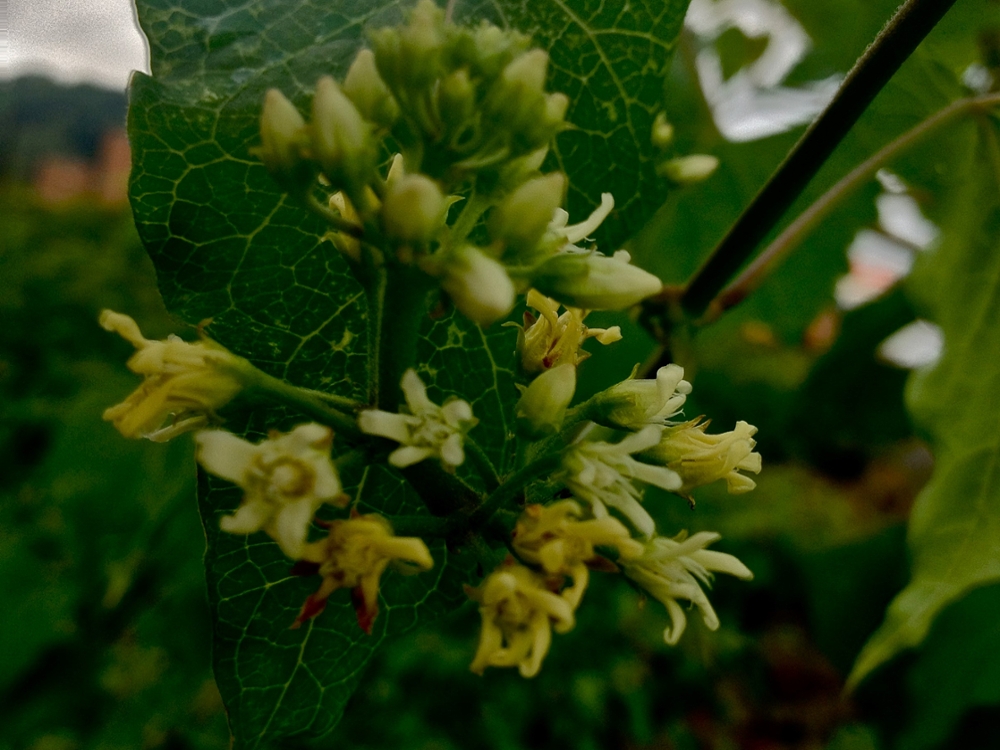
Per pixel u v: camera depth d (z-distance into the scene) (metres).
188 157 0.07
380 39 0.05
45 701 0.19
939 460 0.11
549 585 0.05
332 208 0.06
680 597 0.06
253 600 0.07
